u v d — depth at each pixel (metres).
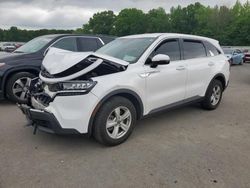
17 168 3.55
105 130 4.01
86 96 3.78
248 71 17.09
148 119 5.51
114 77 4.06
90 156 3.88
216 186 3.14
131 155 3.90
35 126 4.19
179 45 5.29
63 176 3.36
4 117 5.62
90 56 3.98
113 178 3.32
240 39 64.38
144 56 4.56
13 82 6.51
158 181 3.25
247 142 4.38
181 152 4.00
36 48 7.18
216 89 6.24
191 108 6.36
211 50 6.15
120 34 88.25
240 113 6.03
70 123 3.78
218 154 3.93
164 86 4.80
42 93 4.07
